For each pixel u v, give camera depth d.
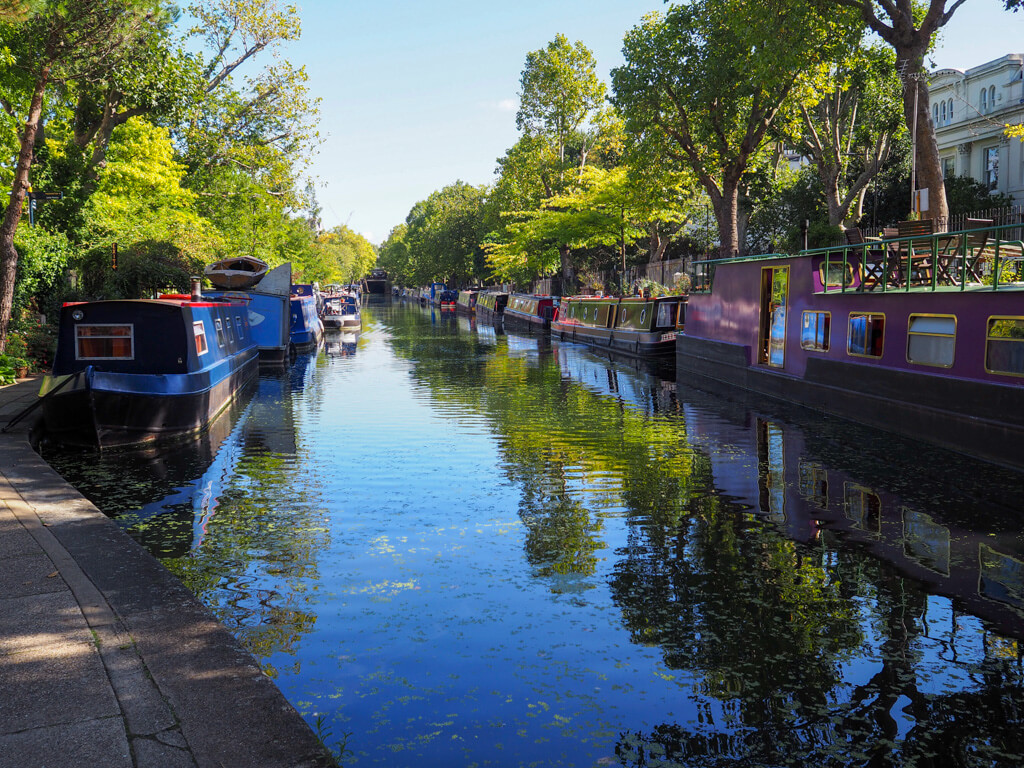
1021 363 12.52
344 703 5.78
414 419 18.45
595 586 8.09
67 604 5.86
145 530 10.01
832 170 36.31
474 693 5.93
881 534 9.78
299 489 11.98
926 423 14.71
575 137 61.38
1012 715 5.66
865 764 5.09
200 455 14.34
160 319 15.79
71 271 27.23
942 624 7.18
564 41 57.97
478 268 90.62
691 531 9.95
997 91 42.47
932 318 14.66
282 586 8.09
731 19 27.56
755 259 22.23
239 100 37.06
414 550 9.22
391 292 183.00
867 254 18.94
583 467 13.43
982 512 10.65
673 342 32.00
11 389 17.64
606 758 5.12
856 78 31.19
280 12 35.97
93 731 4.09
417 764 5.03
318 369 30.00
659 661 6.46
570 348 38.94
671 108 32.16
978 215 33.47
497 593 7.90
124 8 19.55
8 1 16.73
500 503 11.23
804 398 19.39
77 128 30.56
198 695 4.48
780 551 9.18
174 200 35.22
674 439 15.80
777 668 6.36
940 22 21.89
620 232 50.50
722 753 5.20
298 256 62.75
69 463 13.62
